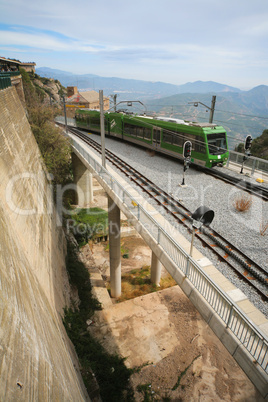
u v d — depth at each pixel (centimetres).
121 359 1394
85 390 970
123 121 2467
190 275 740
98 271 2138
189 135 1733
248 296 731
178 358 1448
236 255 884
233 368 1393
